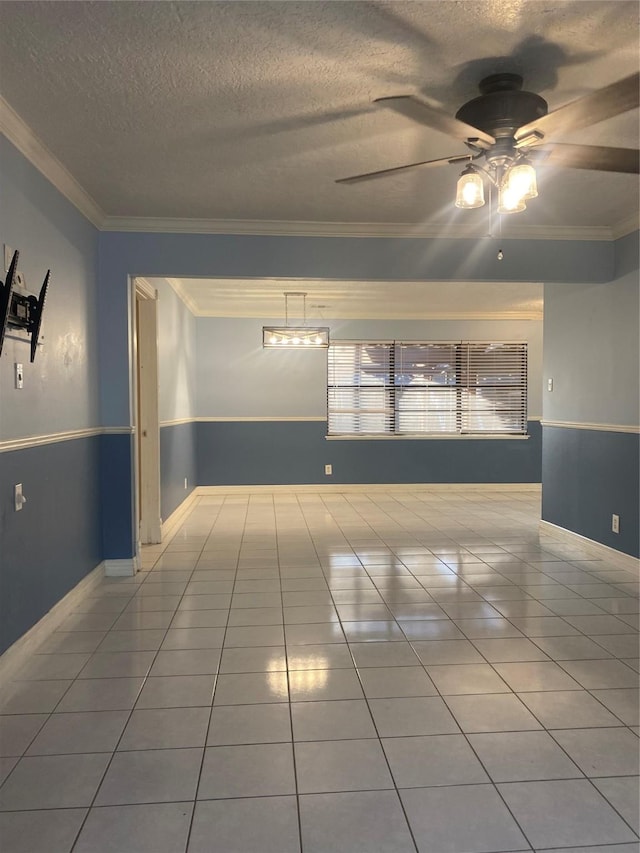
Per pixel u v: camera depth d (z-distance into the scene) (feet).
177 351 19.43
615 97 5.64
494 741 6.53
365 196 11.23
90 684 7.84
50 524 9.47
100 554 12.44
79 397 11.03
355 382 25.27
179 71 7.02
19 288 8.25
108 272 12.57
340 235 13.12
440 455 25.44
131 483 12.76
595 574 12.75
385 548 15.23
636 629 9.69
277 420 24.89
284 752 6.34
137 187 10.68
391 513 20.22
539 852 4.97
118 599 11.19
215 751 6.36
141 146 9.02
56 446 9.78
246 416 24.76
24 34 6.28
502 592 11.59
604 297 13.88
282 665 8.40
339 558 14.25
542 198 11.41
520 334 25.40
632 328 12.85
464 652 8.81
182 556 14.44
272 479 24.90
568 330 15.47
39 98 7.59
